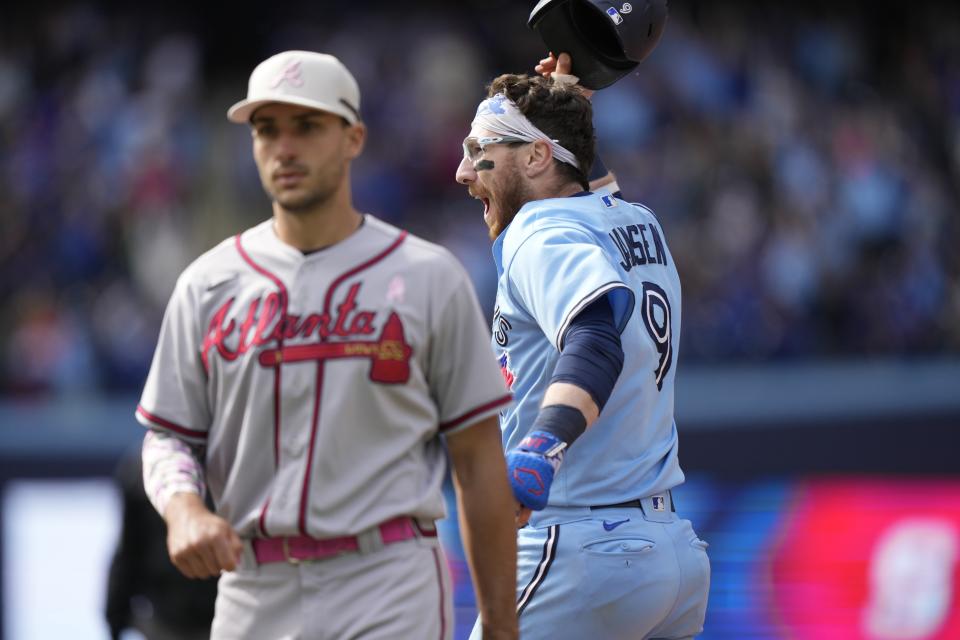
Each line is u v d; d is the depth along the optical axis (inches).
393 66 2037.4
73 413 1371.8
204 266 412.5
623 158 1850.4
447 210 1898.4
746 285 1689.2
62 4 2105.1
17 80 2023.9
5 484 1224.2
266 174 404.8
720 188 1814.7
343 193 410.0
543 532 472.1
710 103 1924.2
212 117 2073.1
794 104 1934.1
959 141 1897.1
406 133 1958.7
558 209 483.8
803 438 1197.7
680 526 488.7
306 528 393.1
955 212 1812.3
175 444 408.2
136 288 1798.7
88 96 2000.5
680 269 1728.6
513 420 489.7
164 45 2082.9
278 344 398.0
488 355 413.7
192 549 374.0
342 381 395.5
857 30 2041.1
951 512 1179.9
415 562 403.9
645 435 481.7
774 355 1644.9
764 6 2044.8
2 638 1177.4
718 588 1174.3
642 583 467.2
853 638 1155.3
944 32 2036.2
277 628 401.4
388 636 394.9
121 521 692.7
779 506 1185.4
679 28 1998.0
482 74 2052.2
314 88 397.7
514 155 501.0
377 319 399.9
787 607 1162.6
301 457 394.9
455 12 2110.0
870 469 1190.3
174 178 1900.8
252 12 2124.8
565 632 468.8
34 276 1809.8
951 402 1200.2
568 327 447.8
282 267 406.0
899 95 1972.2
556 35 569.3
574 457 473.4
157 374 411.5
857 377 1387.8
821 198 1782.7
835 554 1171.9
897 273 1718.8
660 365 491.2
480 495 414.0
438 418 414.3
